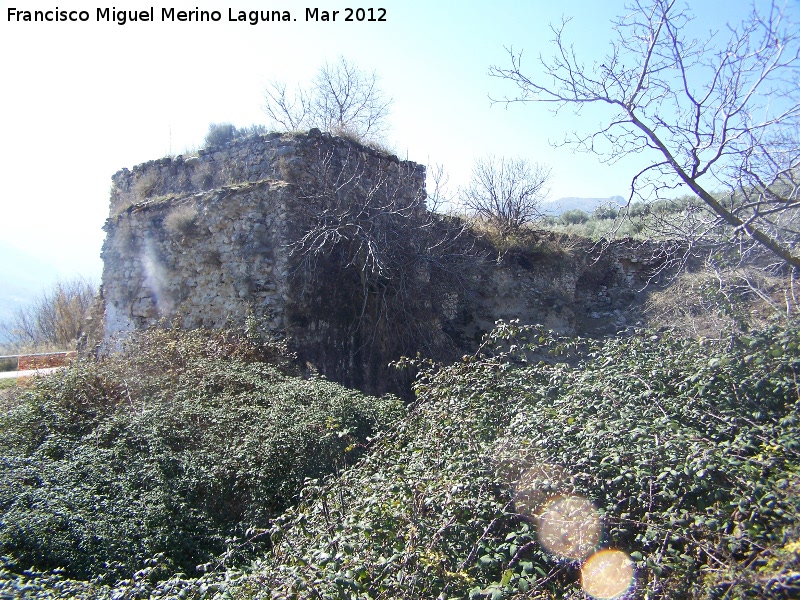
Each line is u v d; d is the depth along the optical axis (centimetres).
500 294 1400
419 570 317
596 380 510
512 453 403
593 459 383
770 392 446
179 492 533
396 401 754
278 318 979
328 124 1872
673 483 358
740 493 339
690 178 493
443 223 1309
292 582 307
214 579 399
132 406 691
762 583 273
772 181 484
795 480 332
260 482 547
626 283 1544
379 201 1109
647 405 462
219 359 842
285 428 609
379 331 1058
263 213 1034
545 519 356
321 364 989
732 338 502
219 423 630
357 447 611
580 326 1466
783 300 639
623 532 344
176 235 1127
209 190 1138
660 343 562
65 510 479
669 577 308
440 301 1219
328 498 427
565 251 1506
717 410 442
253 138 1134
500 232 1499
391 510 368
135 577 391
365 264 993
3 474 541
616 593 310
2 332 2453
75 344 1556
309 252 988
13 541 446
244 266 1030
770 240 498
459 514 366
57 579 409
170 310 1127
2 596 341
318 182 1068
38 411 706
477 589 303
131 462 569
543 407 475
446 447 452
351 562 319
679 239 593
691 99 482
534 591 315
